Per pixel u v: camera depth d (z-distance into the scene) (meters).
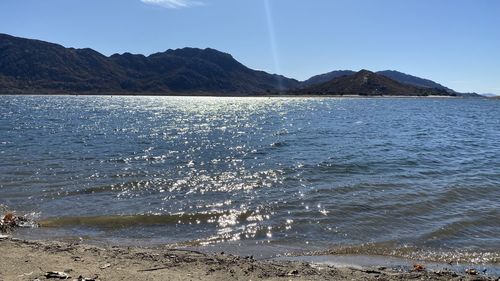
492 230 12.30
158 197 15.92
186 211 13.96
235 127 50.12
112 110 92.19
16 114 71.25
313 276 8.45
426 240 11.49
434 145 33.50
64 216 13.29
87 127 47.91
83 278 7.64
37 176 19.12
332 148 30.09
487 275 9.24
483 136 42.44
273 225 12.65
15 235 11.41
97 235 11.70
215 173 20.67
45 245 9.80
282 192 16.69
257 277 8.24
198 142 34.31
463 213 13.81
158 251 9.88
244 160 24.72
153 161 24.27
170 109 101.12
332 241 11.38
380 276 8.65
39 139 34.34
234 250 10.66
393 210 14.13
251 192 16.75
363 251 10.71
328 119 65.19
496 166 23.31
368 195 16.09
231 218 13.31
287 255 10.37
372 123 57.44
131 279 7.77
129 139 36.12
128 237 11.58
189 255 9.53
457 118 74.75
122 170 21.12
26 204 14.58
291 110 97.81
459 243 11.30
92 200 15.34
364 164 23.12
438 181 18.78
